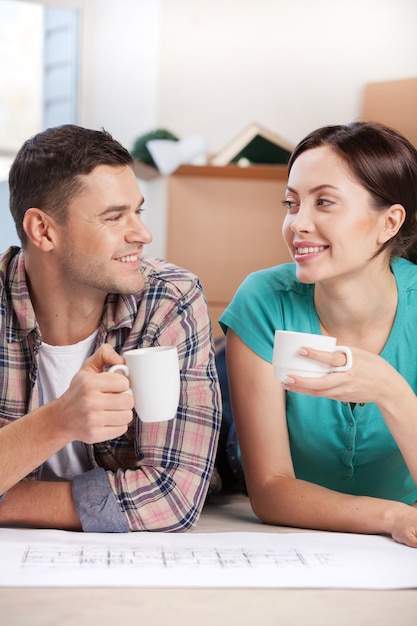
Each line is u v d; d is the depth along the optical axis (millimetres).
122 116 4273
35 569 1088
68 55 4277
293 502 1441
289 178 1510
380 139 1471
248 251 2848
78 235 1405
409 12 4266
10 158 4293
